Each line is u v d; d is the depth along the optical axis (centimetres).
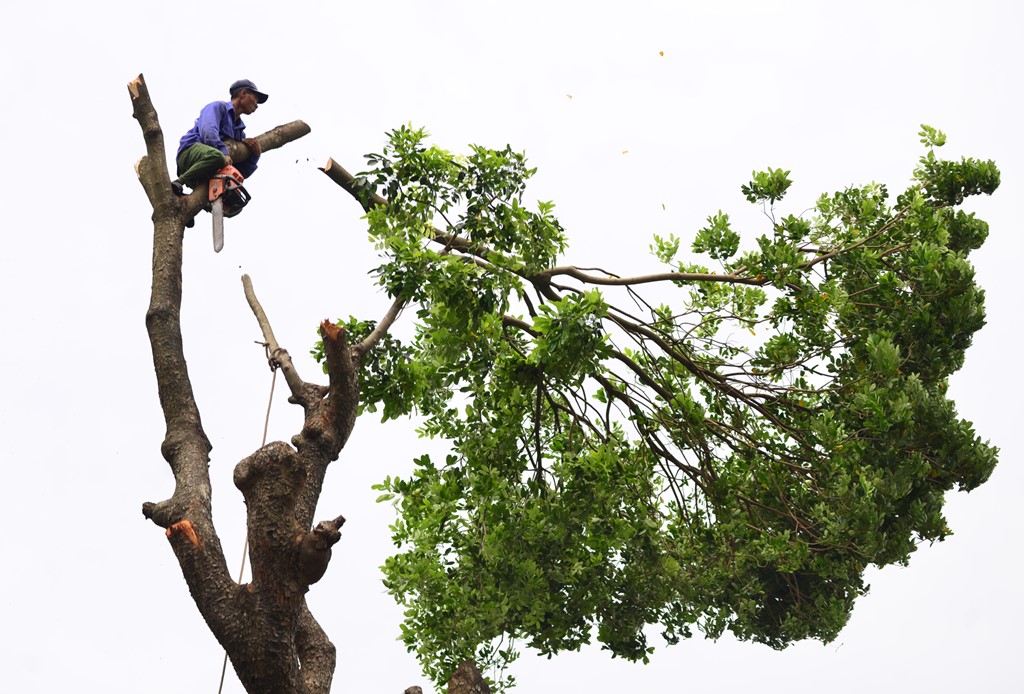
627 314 1479
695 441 1510
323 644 889
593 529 1454
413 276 1131
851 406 1419
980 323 1433
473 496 1357
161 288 954
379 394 1235
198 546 796
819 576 1633
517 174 1223
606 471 1368
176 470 865
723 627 1628
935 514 1448
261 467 805
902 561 1488
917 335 1439
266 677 778
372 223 1160
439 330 1205
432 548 1372
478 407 1331
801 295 1434
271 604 782
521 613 1411
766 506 1532
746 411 1563
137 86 1008
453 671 1299
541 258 1258
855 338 1458
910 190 1551
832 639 1627
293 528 797
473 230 1216
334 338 884
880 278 1445
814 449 1473
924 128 1590
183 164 1070
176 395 906
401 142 1173
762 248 1433
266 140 1147
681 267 1557
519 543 1367
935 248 1437
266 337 987
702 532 1591
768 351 1495
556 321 1160
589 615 1520
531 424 1475
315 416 896
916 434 1422
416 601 1332
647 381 1476
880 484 1416
